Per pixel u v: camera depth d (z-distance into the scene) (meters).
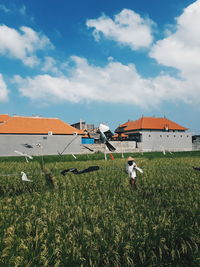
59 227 5.36
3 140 49.97
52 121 60.94
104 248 4.68
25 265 4.22
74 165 17.41
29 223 5.54
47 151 53.34
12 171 13.90
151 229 5.23
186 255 5.03
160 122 83.62
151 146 69.62
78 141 56.66
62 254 4.49
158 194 8.85
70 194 8.62
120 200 7.72
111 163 19.41
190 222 5.71
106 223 5.59
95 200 7.77
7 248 4.52
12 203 7.82
